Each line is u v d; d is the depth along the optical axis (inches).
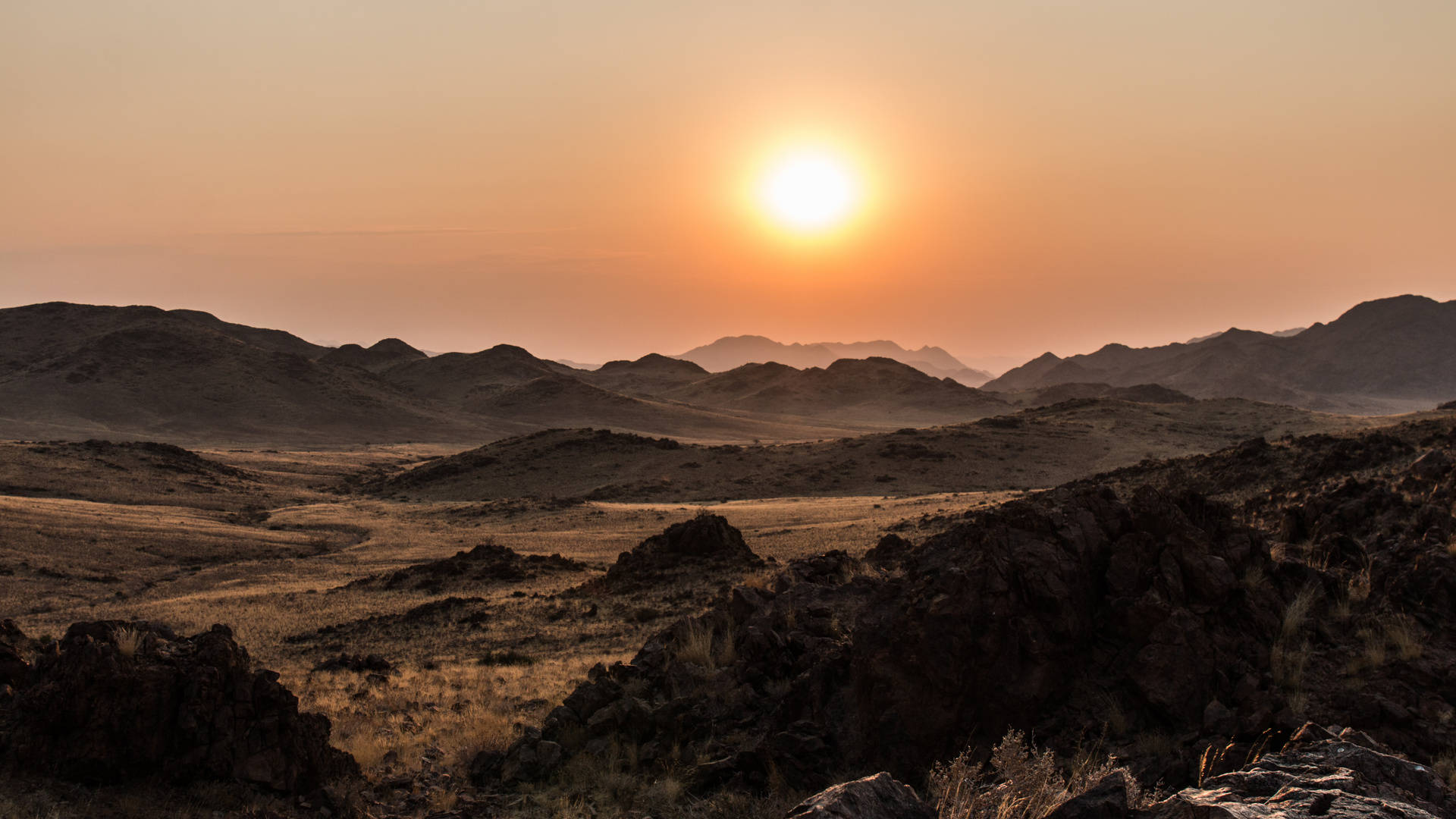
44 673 444.5
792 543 2343.8
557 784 468.8
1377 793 204.7
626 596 1589.6
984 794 233.3
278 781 438.0
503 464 6117.1
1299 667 391.9
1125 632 423.5
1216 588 422.0
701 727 488.1
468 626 1465.3
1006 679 400.5
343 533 3656.5
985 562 428.8
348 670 1058.7
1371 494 660.7
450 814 437.1
